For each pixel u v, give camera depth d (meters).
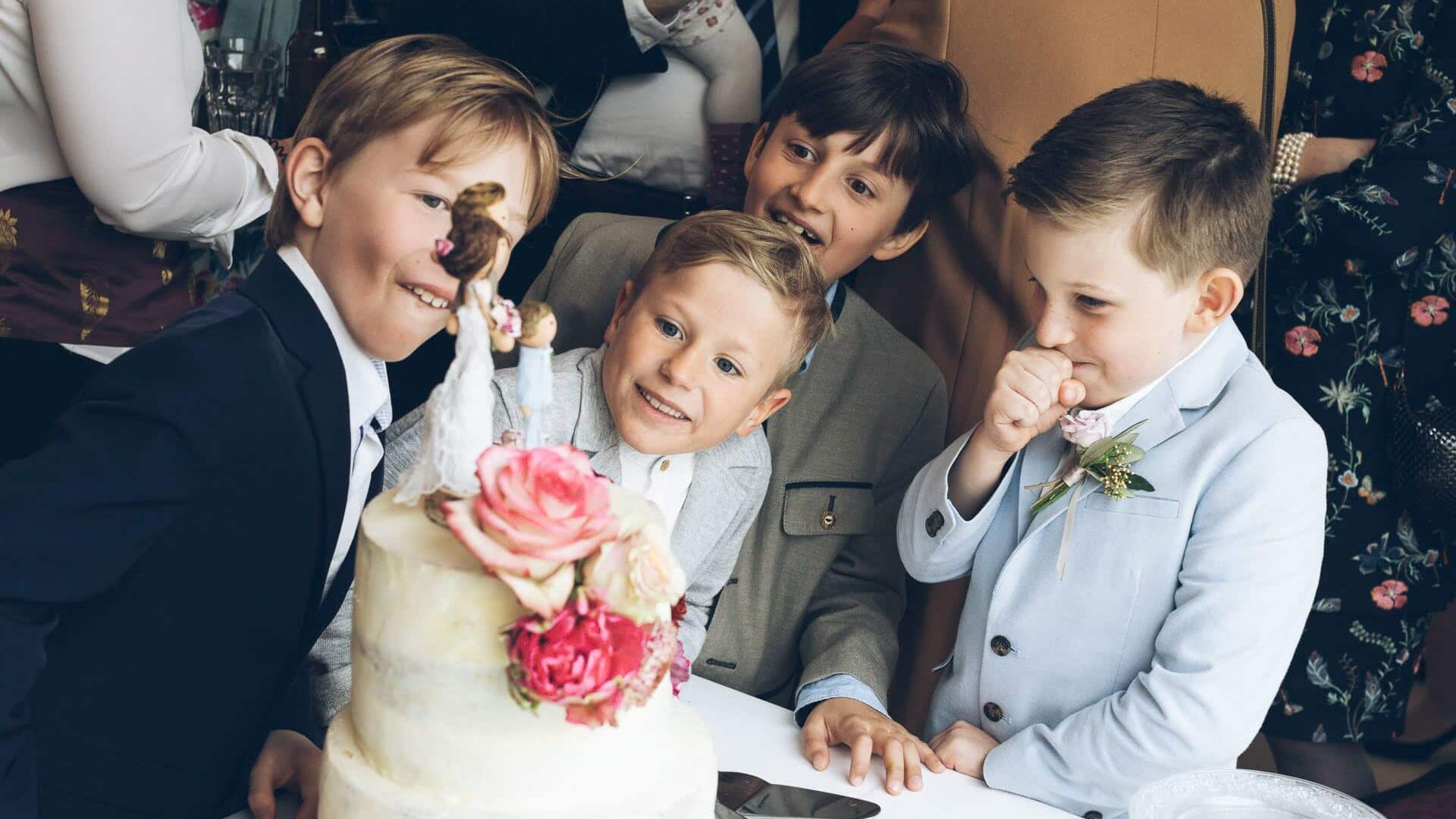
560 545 0.84
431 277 1.21
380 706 0.92
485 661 0.88
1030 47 1.92
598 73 2.20
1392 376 2.18
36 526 1.02
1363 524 2.21
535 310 0.95
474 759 0.90
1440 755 2.98
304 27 2.24
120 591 1.11
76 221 1.64
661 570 0.86
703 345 1.44
